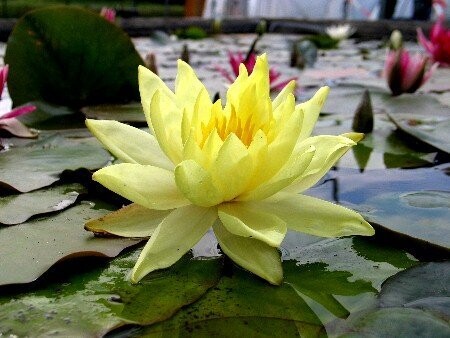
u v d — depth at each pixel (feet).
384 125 1.77
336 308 0.75
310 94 2.58
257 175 0.83
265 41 6.38
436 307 0.73
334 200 1.10
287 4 8.79
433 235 0.90
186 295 0.76
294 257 0.89
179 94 0.94
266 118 0.88
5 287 0.76
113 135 0.93
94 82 1.85
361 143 1.55
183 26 7.16
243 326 0.71
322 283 0.81
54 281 0.80
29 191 1.08
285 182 0.80
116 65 1.84
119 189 0.81
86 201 1.06
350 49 5.63
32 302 0.74
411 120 1.84
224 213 0.77
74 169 1.20
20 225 0.93
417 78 2.32
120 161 1.28
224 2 9.29
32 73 1.77
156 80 0.98
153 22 6.90
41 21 1.70
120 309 0.73
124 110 1.82
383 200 1.08
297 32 7.54
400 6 7.72
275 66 3.95
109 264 0.85
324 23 7.33
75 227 0.93
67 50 1.76
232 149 0.77
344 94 2.46
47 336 0.67
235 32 7.71
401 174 1.28
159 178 0.86
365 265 0.86
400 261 0.87
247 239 0.82
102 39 1.77
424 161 1.38
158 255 0.77
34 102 1.81
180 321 0.72
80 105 1.89
